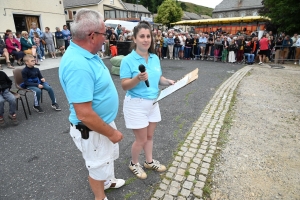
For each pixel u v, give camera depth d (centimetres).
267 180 241
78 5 3428
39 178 238
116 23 1584
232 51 1180
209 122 387
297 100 536
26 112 435
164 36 1356
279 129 370
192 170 251
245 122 395
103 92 150
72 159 275
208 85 663
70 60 132
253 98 541
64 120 396
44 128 363
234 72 896
